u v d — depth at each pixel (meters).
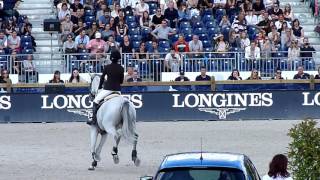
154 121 43.38
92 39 47.41
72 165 31.33
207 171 18.69
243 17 49.41
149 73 45.81
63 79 46.09
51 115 43.56
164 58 46.00
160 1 51.03
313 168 20.91
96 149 30.70
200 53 46.03
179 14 49.84
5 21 49.03
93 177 28.77
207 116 43.62
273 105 43.66
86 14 49.34
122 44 46.84
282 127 40.56
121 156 33.38
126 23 48.88
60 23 48.25
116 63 30.86
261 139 36.78
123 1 50.78
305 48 47.62
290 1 53.09
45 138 38.12
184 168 18.75
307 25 51.62
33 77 46.16
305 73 45.50
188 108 43.53
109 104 30.06
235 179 18.55
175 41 48.06
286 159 19.80
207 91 43.56
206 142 36.06
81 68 46.09
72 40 47.53
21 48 47.88
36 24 50.31
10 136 38.91
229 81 44.00
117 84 30.73
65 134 39.25
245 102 43.62
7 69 45.88
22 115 43.56
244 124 41.91
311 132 21.14
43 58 47.59
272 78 45.94
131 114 29.84
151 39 47.88
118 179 28.30
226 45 47.56
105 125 30.03
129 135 29.88
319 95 43.56
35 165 31.33
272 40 48.16
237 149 34.19
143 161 31.98
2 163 31.81
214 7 50.47
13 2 50.78
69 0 50.75
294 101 43.66
